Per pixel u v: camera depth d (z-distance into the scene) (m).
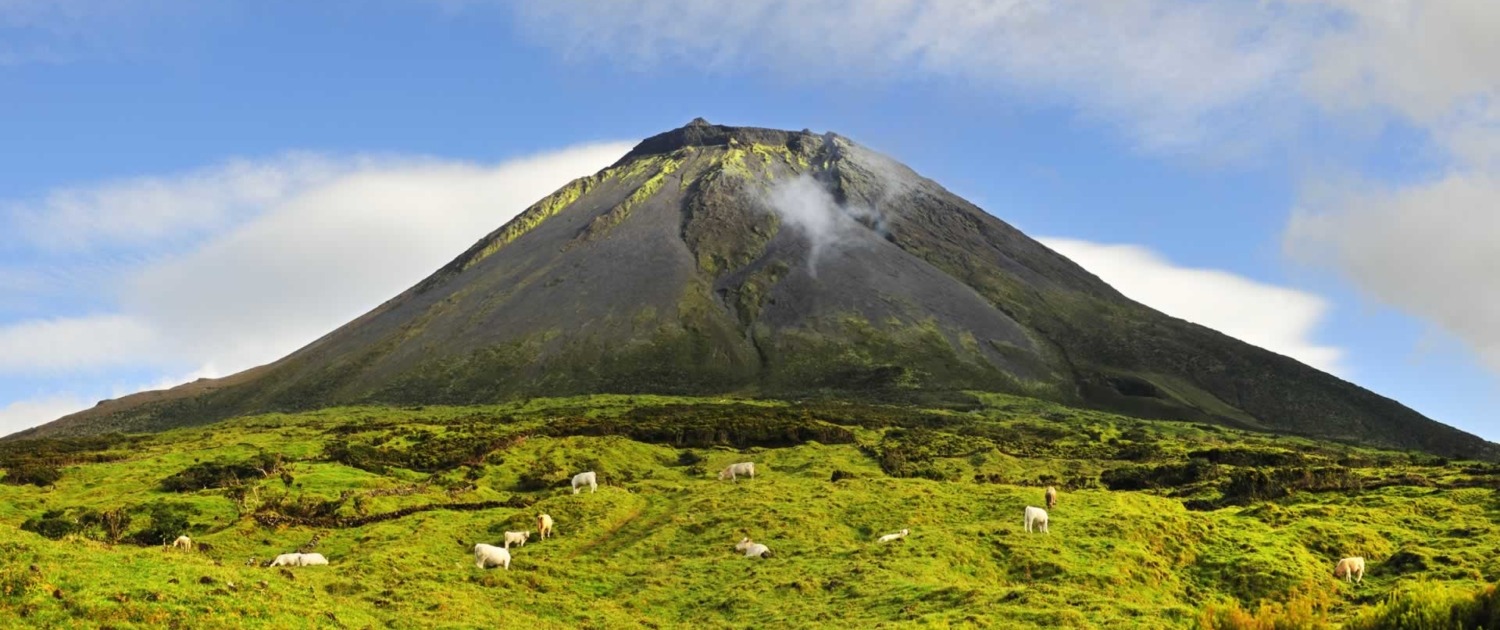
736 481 78.50
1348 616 39.31
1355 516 59.31
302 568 43.94
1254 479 74.56
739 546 51.72
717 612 41.66
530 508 63.97
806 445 104.38
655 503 66.75
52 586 27.86
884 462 93.06
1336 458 113.62
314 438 117.12
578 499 65.19
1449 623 25.20
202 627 27.84
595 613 40.38
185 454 99.25
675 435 112.69
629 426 118.88
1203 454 107.88
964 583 42.91
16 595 27.06
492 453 97.00
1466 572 44.41
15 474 87.00
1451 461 105.06
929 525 56.16
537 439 105.50
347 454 95.38
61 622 26.08
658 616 41.47
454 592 39.50
